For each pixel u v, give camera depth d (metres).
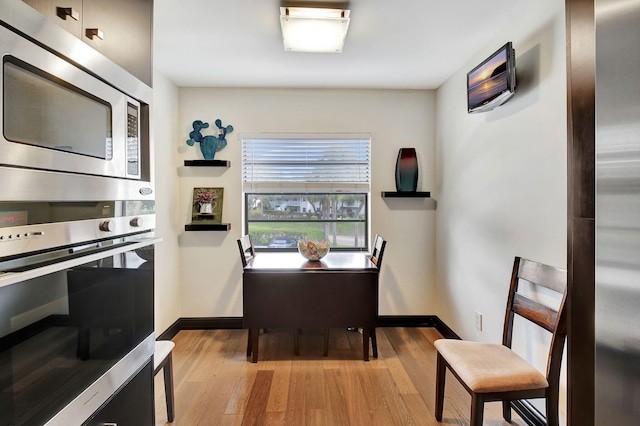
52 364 0.87
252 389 2.23
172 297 3.08
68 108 0.91
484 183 2.39
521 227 1.97
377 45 2.35
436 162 3.29
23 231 0.77
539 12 1.79
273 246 3.43
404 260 3.35
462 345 1.86
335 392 2.19
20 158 0.76
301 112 3.27
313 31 2.04
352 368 2.50
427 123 3.32
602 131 0.74
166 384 1.88
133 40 1.24
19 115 0.76
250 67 2.74
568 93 0.96
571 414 0.95
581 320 0.91
